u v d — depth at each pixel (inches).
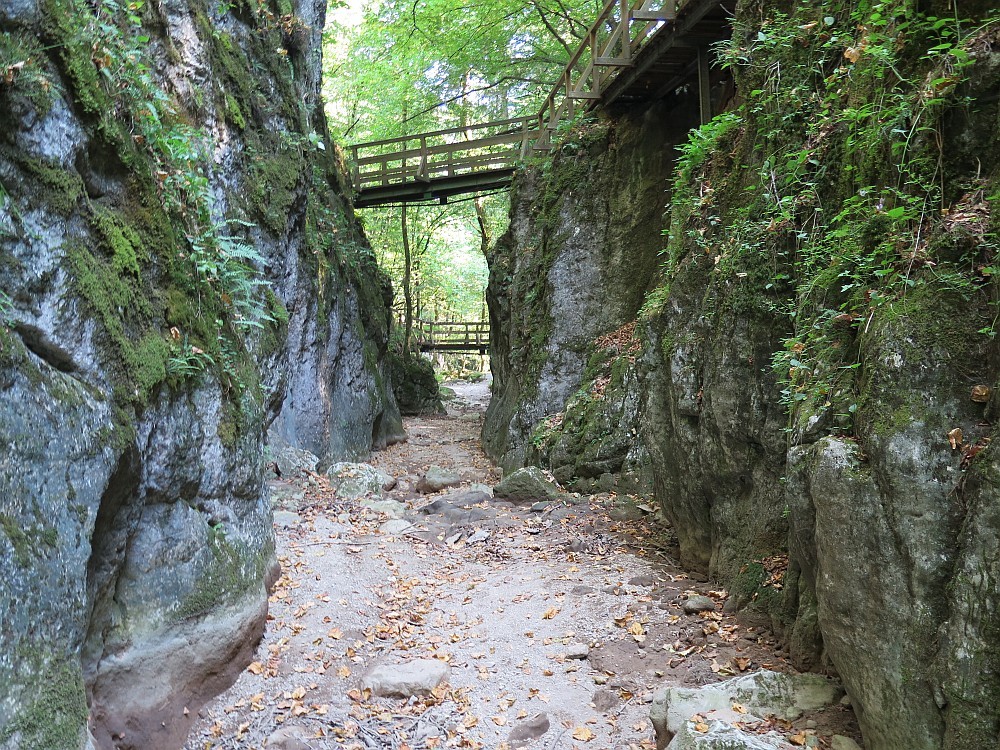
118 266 138.8
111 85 146.0
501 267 612.7
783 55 201.5
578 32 668.1
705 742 121.6
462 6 678.5
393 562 252.1
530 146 568.4
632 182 462.0
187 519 161.6
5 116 111.8
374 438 574.6
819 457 127.4
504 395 583.5
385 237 1125.1
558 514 313.3
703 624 190.9
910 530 111.8
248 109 326.0
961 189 121.8
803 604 163.0
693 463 223.9
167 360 152.8
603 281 465.7
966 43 123.0
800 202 174.7
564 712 163.6
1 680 101.4
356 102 927.7
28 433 110.3
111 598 141.0
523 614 212.4
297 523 279.3
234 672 169.5
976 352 111.8
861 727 125.0
